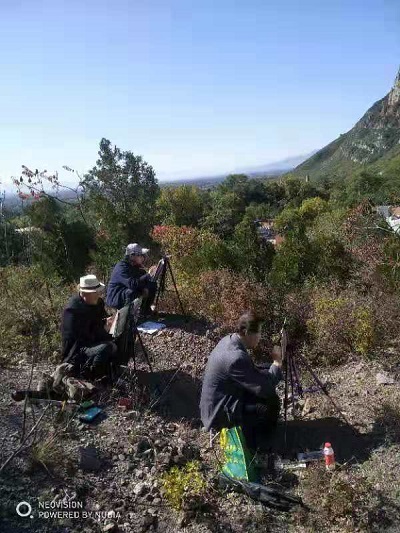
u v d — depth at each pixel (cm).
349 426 455
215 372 433
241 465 385
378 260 853
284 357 457
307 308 718
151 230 1384
